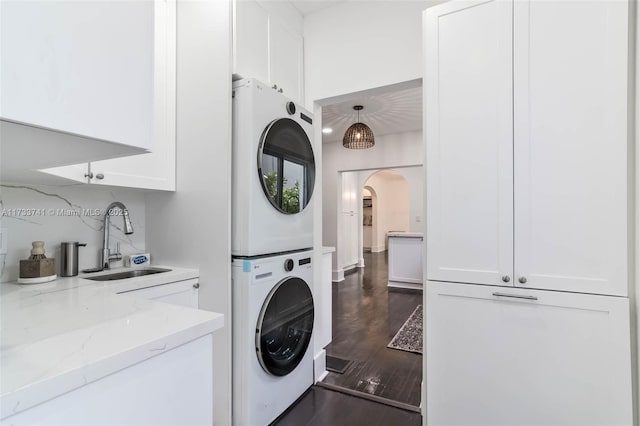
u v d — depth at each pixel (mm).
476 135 1438
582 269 1239
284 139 1937
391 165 5707
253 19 1888
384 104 4129
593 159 1226
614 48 1195
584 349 1232
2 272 1402
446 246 1492
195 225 1834
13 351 629
